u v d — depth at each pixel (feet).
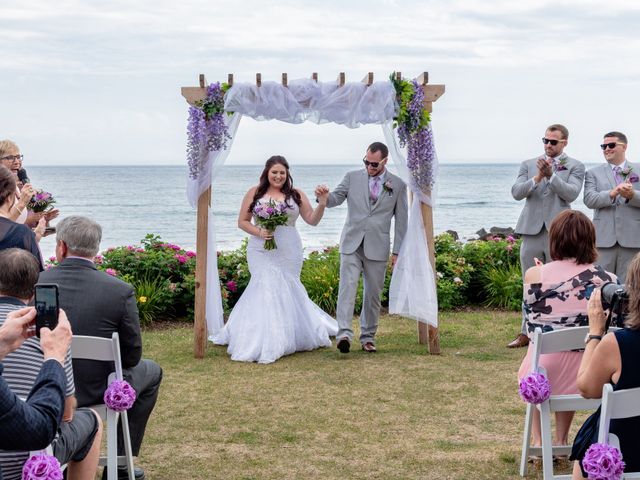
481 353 26.58
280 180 27.02
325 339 27.94
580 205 144.05
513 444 17.58
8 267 10.89
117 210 159.74
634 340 10.73
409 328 31.24
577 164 26.84
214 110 25.54
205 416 19.88
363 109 25.59
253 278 27.04
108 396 13.61
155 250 34.99
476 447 17.42
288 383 23.02
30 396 9.00
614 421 10.96
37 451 10.27
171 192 206.39
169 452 17.26
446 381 23.04
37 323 9.30
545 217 26.61
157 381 15.79
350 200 26.73
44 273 14.55
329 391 22.12
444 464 16.35
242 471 16.07
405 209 27.04
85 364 14.08
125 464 14.89
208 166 26.03
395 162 26.13
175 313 33.37
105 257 34.14
